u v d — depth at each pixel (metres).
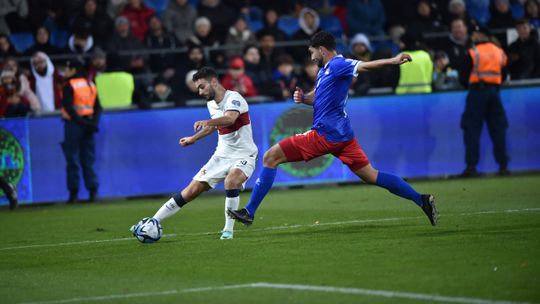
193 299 26.25
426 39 76.75
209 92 39.12
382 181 38.47
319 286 27.19
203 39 75.69
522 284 26.02
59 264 34.53
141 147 65.62
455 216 43.19
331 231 39.94
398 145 68.19
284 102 66.44
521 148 69.56
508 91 69.25
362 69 37.44
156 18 75.81
